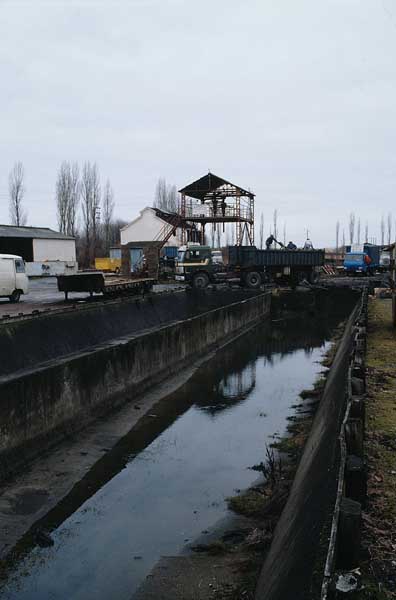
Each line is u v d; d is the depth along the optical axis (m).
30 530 7.44
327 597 3.29
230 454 10.32
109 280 27.39
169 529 7.39
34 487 8.84
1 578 6.29
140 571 6.31
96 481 9.12
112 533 7.32
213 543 6.87
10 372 15.04
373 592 3.75
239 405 13.91
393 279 18.31
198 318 20.64
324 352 22.14
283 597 3.99
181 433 11.64
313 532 4.48
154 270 41.44
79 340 19.59
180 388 15.81
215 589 5.73
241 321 27.69
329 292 36.84
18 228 48.59
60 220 61.75
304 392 14.94
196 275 36.78
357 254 48.56
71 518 7.79
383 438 7.07
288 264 38.03
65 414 11.20
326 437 7.42
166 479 9.18
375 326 17.81
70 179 62.81
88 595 5.90
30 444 9.94
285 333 28.08
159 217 60.38
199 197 44.97
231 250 37.22
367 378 10.52
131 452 10.50
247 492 8.47
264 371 18.31
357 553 3.56
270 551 5.88
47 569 6.46
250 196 44.34
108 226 71.50
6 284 22.91
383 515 4.98
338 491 4.19
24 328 16.72
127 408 13.49
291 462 9.61
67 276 23.83
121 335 22.92
